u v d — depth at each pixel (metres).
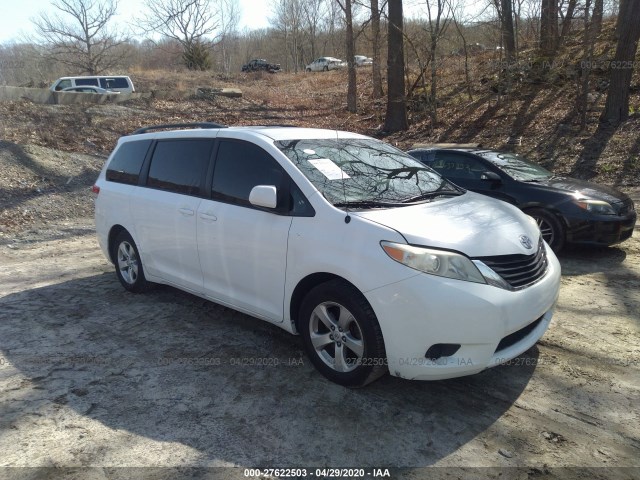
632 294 5.15
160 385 3.56
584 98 13.77
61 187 10.20
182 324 4.63
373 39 19.89
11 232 8.14
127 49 36.47
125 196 5.16
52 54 34.06
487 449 2.87
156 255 4.86
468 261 3.08
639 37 13.66
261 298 3.88
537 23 22.56
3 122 13.44
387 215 3.37
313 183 3.63
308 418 3.16
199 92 23.66
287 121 20.05
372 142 4.68
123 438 2.97
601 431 3.02
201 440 2.95
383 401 3.34
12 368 3.82
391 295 3.04
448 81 21.72
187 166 4.56
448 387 3.51
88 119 15.69
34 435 2.99
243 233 3.87
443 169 7.53
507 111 16.62
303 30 54.31
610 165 11.32
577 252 6.70
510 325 3.12
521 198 6.63
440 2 16.11
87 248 7.50
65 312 4.95
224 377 3.67
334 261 3.28
